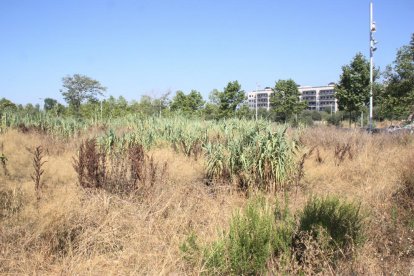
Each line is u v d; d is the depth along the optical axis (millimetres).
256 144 8188
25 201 6090
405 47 17547
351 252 4402
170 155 11117
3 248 4332
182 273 4055
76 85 48438
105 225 5023
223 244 4332
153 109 33281
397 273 4090
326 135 15625
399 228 5195
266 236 4453
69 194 6102
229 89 35375
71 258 4324
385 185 7340
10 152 11766
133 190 6523
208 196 7090
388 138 15570
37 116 20656
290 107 37531
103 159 7355
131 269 4168
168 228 5250
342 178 9125
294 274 4051
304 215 5055
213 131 15125
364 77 28734
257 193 6949
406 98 17234
